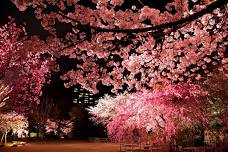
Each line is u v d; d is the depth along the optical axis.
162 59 10.91
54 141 38.00
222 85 15.32
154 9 7.32
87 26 5.00
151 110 14.98
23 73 22.95
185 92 14.59
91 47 8.72
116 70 11.05
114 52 10.15
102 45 8.80
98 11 7.49
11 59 21.28
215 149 15.60
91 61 10.38
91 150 24.23
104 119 30.94
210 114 15.66
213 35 9.46
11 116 29.92
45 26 7.66
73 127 45.69
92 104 47.56
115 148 25.44
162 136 15.62
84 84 10.80
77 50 9.83
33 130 44.88
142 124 15.52
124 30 4.80
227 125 15.60
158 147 19.03
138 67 11.32
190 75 12.08
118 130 16.88
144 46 9.65
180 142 17.89
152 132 18.42
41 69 23.61
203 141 18.64
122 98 20.59
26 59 22.20
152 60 11.09
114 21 7.66
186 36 9.55
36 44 8.30
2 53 20.97
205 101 15.45
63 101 51.44
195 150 16.19
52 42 8.28
